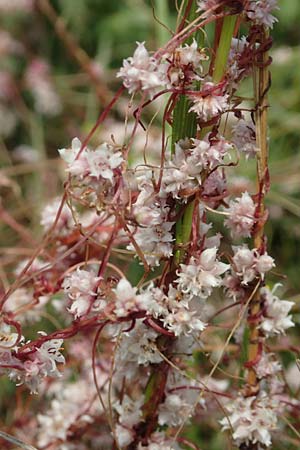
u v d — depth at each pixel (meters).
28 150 0.37
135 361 0.19
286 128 0.35
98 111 0.37
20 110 0.40
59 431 0.23
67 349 0.24
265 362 0.20
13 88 0.40
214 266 0.18
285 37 0.40
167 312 0.18
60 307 0.23
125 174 0.18
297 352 0.23
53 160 0.35
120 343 0.19
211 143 0.18
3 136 0.40
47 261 0.23
